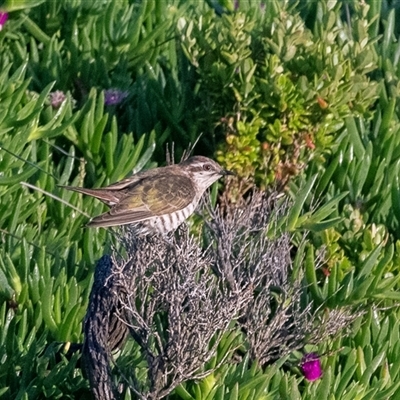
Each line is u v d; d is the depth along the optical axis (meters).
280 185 1.33
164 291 1.03
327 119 1.33
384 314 1.24
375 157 1.39
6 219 1.27
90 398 1.10
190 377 1.04
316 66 1.33
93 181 1.35
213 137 1.37
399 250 1.27
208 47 1.35
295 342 1.14
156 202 1.20
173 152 1.35
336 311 1.15
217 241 1.16
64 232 1.28
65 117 1.37
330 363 1.16
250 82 1.33
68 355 1.12
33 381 1.09
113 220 1.18
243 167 1.32
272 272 1.16
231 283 1.13
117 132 1.41
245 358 1.10
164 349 1.04
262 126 1.33
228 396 1.08
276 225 1.20
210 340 1.08
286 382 1.10
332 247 1.26
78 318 1.15
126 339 1.11
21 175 1.24
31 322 1.16
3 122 1.29
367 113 1.40
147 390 1.06
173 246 1.07
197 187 1.24
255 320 1.12
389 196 1.36
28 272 1.19
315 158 1.35
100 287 1.05
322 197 1.34
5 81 1.35
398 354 1.19
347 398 1.11
